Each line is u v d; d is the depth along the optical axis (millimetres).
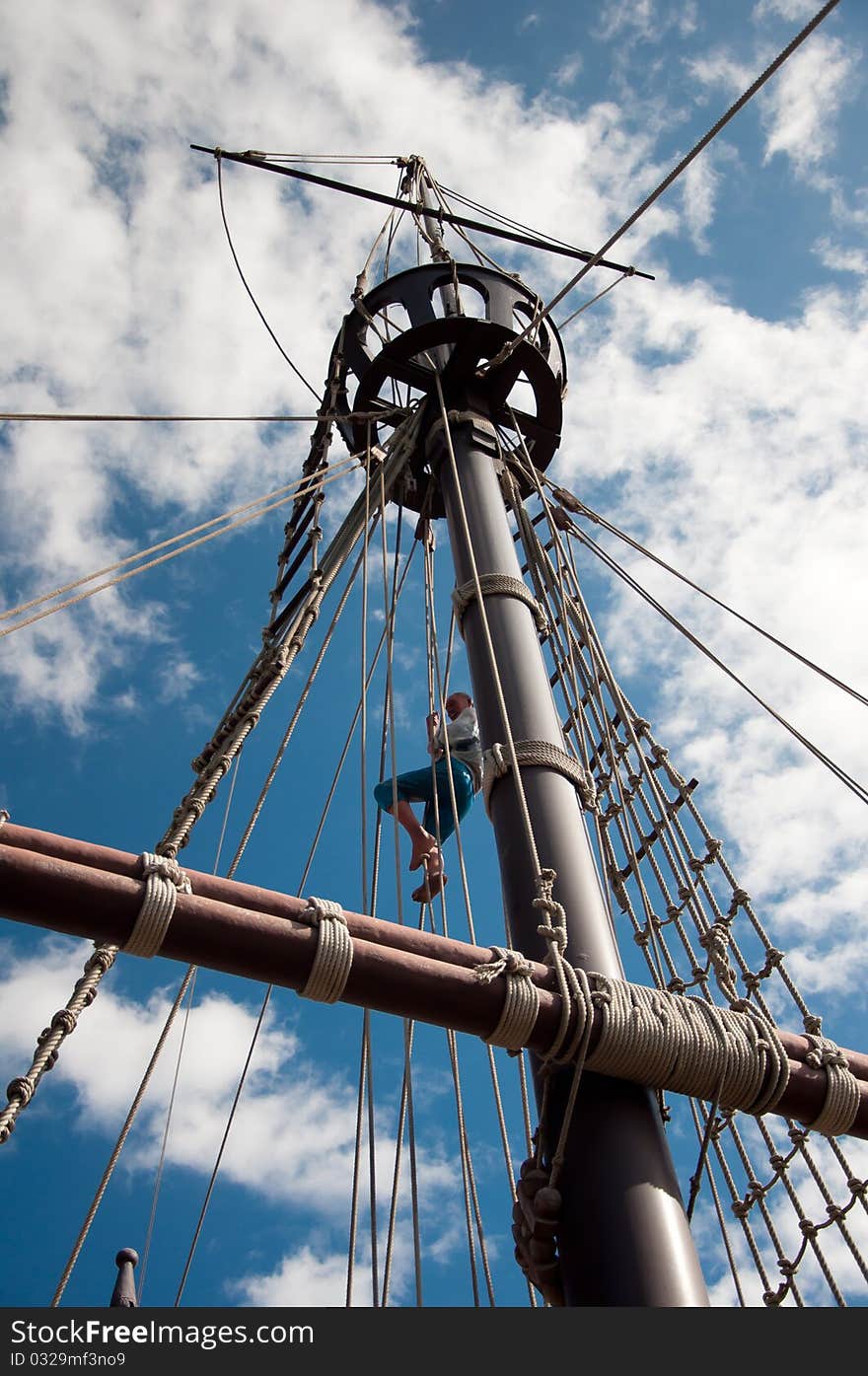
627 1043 4227
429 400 8953
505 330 8703
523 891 5168
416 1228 4715
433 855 7219
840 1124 4371
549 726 6016
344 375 9875
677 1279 3936
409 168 12883
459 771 7672
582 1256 4074
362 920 4184
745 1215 5219
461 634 6938
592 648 7742
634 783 6816
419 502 9352
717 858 5887
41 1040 4461
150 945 3861
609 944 4949
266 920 3992
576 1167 4270
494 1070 5434
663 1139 4402
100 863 3936
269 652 7965
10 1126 4070
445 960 4184
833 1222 4812
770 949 5262
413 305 9359
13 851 3803
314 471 9883
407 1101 5281
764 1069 4312
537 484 8789
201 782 6367
